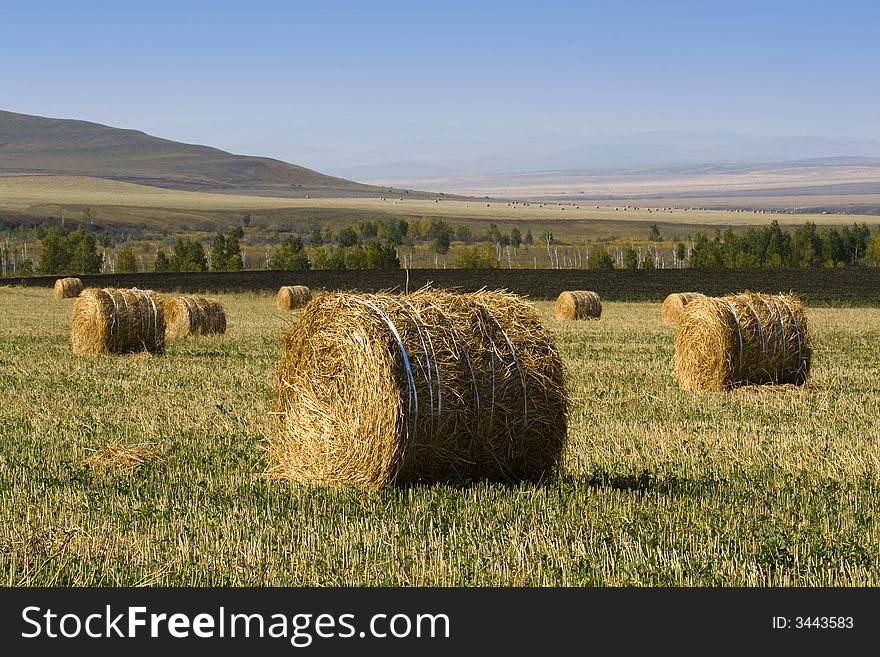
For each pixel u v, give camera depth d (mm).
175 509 14695
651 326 53219
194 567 12203
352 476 16375
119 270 165625
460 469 16422
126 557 12688
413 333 16094
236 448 19688
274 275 117250
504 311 16891
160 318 38500
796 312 28875
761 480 16797
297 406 17391
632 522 13812
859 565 12156
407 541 13023
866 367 33781
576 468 17719
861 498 15398
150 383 29703
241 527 13734
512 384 16391
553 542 12867
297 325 17391
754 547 12719
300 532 13492
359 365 16156
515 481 16828
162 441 20484
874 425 22500
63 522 14125
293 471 17391
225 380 30422
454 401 16031
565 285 100188
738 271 116000
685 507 14711
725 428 21859
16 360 35656
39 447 19828
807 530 13539
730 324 28016
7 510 14773
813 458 18438
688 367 28766
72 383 29594
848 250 199250
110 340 37500
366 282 106375
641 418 23312
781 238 197875
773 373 28656
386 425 15891
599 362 35219
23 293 90375
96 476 17234
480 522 13844
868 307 73750
